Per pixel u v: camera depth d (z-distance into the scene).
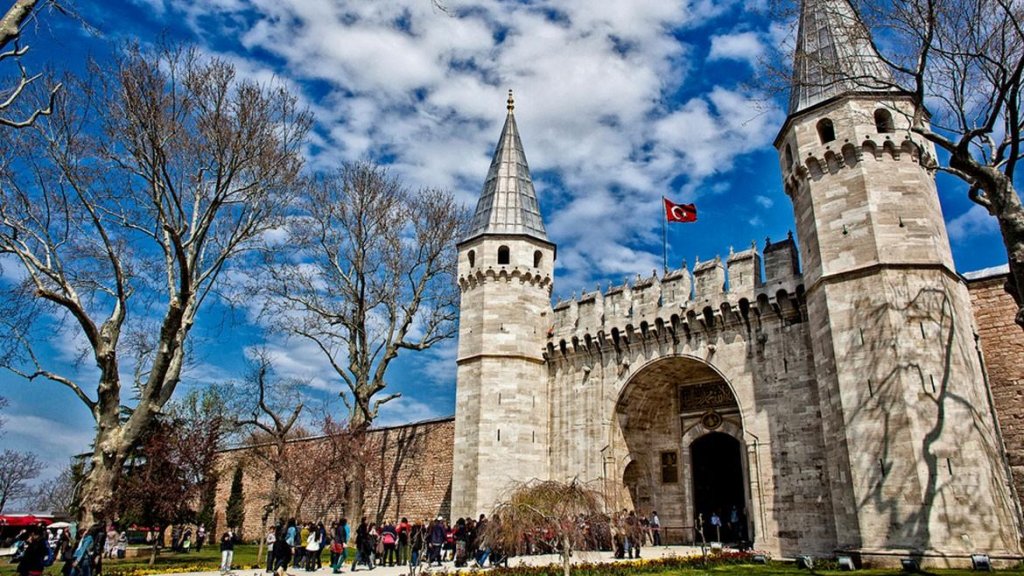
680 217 34.56
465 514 31.59
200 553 38.22
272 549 25.95
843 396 22.69
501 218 36.91
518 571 21.38
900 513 20.47
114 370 23.17
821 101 26.09
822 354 24.20
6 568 30.42
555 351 34.22
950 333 22.03
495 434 32.41
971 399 21.31
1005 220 16.39
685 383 33.22
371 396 36.59
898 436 21.11
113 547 34.81
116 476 22.19
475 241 36.53
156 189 22.19
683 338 30.06
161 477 34.72
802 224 26.38
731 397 31.33
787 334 26.98
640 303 31.78
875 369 22.16
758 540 25.59
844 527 22.11
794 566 22.08
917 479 20.39
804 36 28.22
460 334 35.62
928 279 22.66
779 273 27.42
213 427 38.09
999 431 23.56
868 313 22.83
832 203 24.89
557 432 33.22
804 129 26.31
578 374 33.41
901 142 24.45
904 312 22.31
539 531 18.59
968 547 19.41
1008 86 16.30
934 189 25.02
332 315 36.97
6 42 11.98
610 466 30.89
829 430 23.47
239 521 48.78
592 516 19.34
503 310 34.78
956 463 20.36
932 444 20.64
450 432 38.56
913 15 18.09
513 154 40.16
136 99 21.69
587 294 34.09
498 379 33.44
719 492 33.03
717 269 29.44
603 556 25.86
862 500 21.34
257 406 44.38
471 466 32.22
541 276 36.12
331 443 40.28
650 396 32.97
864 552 20.69
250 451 47.62
